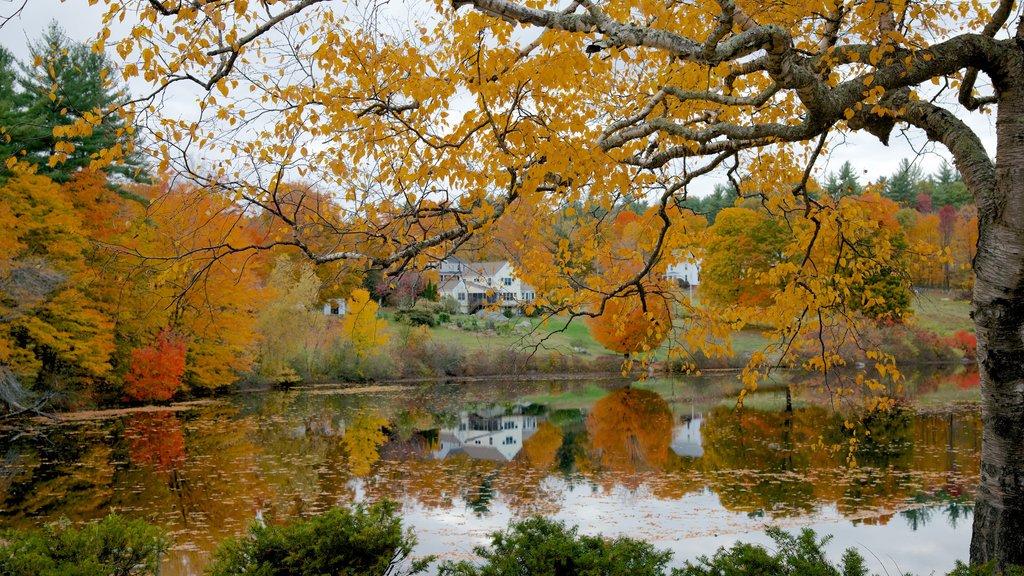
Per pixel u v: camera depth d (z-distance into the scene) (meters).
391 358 33.97
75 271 19.55
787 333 5.41
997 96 3.79
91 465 13.91
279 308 31.00
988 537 3.71
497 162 3.59
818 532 8.77
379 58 3.78
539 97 3.32
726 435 17.27
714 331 5.32
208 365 26.88
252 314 28.05
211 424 20.11
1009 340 3.62
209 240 4.00
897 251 5.62
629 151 4.13
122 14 3.13
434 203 4.16
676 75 4.65
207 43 3.34
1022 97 3.58
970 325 35.56
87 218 20.86
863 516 9.58
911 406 20.94
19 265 18.42
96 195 20.73
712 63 3.23
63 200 20.08
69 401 22.77
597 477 12.92
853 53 3.63
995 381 3.68
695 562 7.62
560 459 14.81
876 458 13.84
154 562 4.14
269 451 15.81
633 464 14.13
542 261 4.98
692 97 4.00
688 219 5.24
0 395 18.42
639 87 5.32
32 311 19.83
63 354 20.80
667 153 4.57
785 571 3.61
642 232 5.49
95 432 18.30
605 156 3.47
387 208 4.10
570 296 5.13
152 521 9.70
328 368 34.06
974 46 3.62
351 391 30.25
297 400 27.08
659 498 11.12
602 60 4.16
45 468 13.58
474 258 5.54
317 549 4.09
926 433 16.58
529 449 16.14
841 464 13.37
